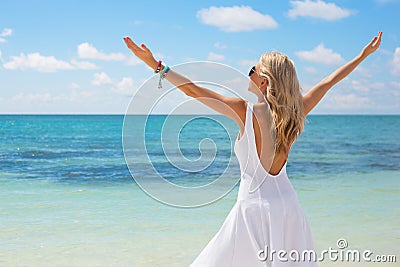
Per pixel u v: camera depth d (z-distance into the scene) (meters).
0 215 6.96
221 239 2.93
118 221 6.61
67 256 5.03
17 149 20.72
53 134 33.81
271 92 2.89
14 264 4.76
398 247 5.36
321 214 7.05
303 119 3.00
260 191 2.88
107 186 9.88
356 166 14.09
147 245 5.44
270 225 2.85
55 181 10.69
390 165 14.35
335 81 3.26
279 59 2.92
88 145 23.50
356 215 6.99
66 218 6.78
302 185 10.10
